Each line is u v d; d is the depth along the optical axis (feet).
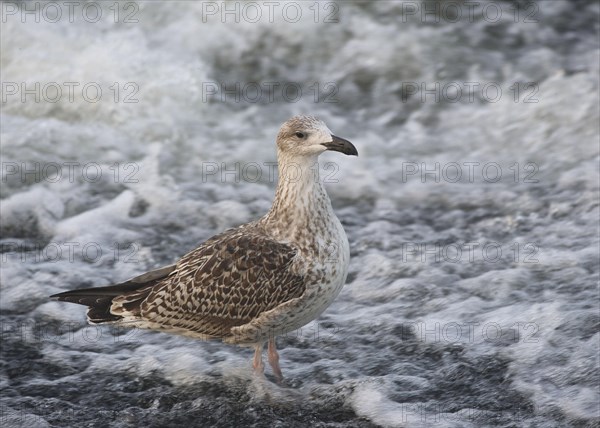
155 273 33.68
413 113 58.44
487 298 39.32
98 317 33.30
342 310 39.34
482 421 31.71
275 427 32.04
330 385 33.91
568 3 66.23
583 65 60.18
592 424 30.99
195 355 36.11
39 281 41.81
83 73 58.08
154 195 49.83
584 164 50.80
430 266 42.11
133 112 56.65
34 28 60.44
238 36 63.16
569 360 34.17
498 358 34.91
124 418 32.63
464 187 50.26
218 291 32.58
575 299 38.04
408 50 62.54
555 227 45.06
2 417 32.27
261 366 34.40
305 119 32.68
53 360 36.27
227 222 48.01
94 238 46.03
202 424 32.40
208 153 54.34
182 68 59.36
